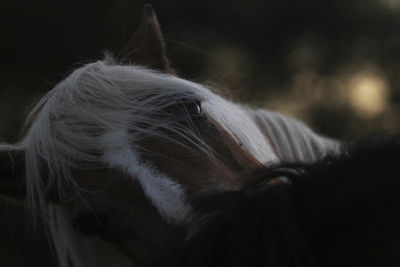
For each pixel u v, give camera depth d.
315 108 19.98
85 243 4.50
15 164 4.39
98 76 4.20
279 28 21.27
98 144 3.85
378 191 2.82
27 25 19.75
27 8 19.62
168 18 20.52
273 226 2.67
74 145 3.90
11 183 4.44
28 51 19.67
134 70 4.29
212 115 4.52
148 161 3.70
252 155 4.37
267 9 21.09
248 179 3.04
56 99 4.20
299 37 21.44
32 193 4.17
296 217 2.72
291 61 21.12
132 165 3.71
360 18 21.78
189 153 3.76
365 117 19.45
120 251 3.95
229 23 20.92
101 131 3.91
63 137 3.96
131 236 3.60
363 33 21.73
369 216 2.81
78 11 19.86
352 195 2.81
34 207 4.23
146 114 3.99
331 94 20.34
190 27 20.61
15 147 4.51
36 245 5.01
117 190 3.71
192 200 3.14
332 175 2.87
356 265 2.77
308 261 2.62
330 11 21.42
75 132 3.94
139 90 4.13
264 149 5.10
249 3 20.89
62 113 4.07
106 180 3.77
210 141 3.97
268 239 2.65
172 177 3.57
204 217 2.92
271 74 20.73
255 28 21.03
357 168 2.88
